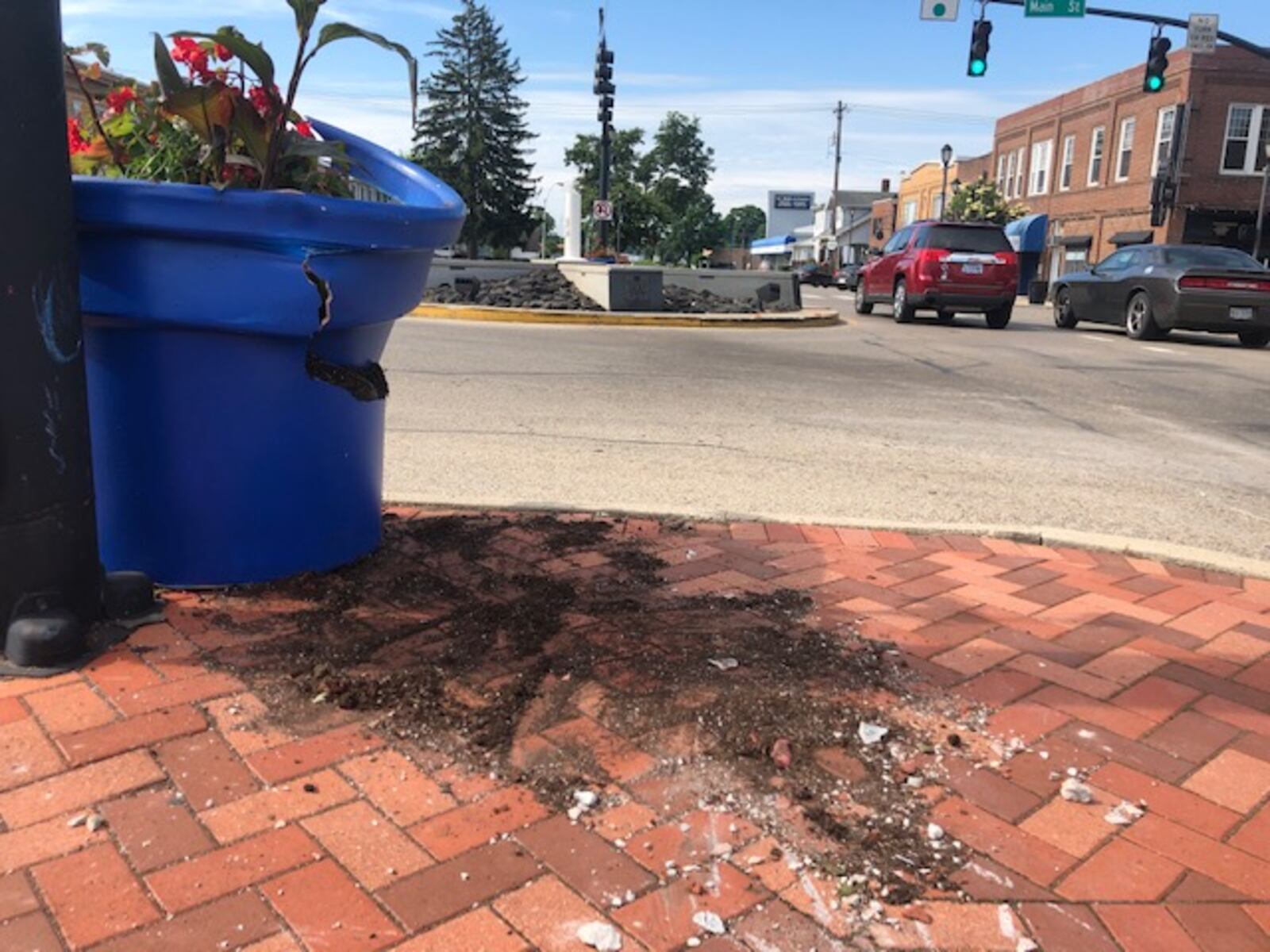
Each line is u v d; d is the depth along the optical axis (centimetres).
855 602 355
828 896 202
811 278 5206
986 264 1641
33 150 254
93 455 318
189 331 302
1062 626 341
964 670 304
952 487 566
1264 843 223
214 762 237
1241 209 3056
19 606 277
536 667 290
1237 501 559
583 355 1118
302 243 289
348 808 222
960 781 244
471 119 6316
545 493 517
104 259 288
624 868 207
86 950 179
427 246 317
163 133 323
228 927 186
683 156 6338
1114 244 3334
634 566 379
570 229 2314
